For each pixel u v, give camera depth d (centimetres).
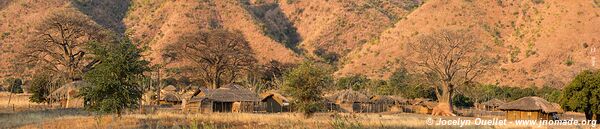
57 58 8450
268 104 7038
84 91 4194
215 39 10169
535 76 12631
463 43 8631
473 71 9625
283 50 15138
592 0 14412
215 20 16488
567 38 13488
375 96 8956
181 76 10906
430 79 8525
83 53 8312
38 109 5725
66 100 6581
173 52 10562
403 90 10756
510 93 11112
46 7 15550
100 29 8762
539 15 14762
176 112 5278
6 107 6088
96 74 4100
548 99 9719
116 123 3566
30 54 8444
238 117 4200
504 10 15650
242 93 7100
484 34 14638
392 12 19750
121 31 16700
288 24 19762
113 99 3994
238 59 10319
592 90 4931
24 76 11100
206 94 6781
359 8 19100
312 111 4794
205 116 4016
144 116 4112
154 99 8206
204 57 10144
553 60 13062
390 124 3766
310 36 18525
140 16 17350
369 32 17738
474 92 10262
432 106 8481
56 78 7706
